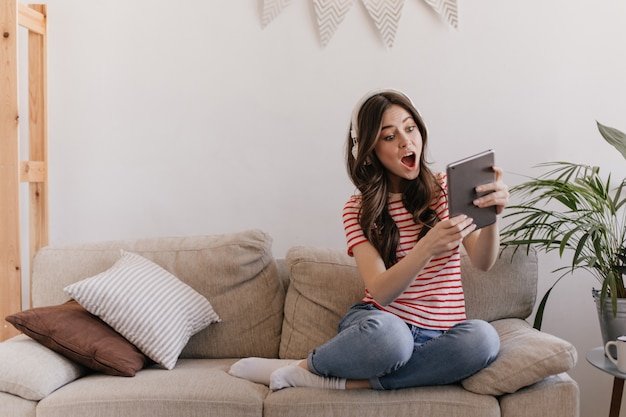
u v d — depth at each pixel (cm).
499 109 261
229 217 273
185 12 269
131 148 274
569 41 258
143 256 235
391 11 261
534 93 260
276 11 265
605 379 262
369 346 178
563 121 260
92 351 200
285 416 180
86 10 271
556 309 262
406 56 263
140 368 205
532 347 180
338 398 180
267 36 267
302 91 267
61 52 273
